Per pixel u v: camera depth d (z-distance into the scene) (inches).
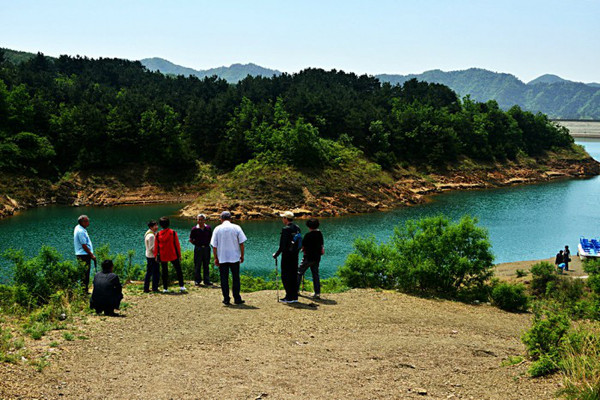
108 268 450.3
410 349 371.2
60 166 3799.2
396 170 4347.9
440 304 605.9
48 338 349.4
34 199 3334.2
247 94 5191.9
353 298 585.9
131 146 3956.7
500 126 5639.8
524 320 565.6
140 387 264.8
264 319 445.7
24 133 3597.4
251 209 2989.7
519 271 1173.7
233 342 371.9
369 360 335.9
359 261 713.6
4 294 457.4
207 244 643.5
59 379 267.9
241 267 1601.9
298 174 3361.2
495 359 357.7
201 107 4500.5
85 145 3836.1
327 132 4630.9
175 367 304.3
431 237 703.1
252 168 3454.7
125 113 4010.8
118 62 7780.5
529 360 333.7
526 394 262.7
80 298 481.1
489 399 258.7
